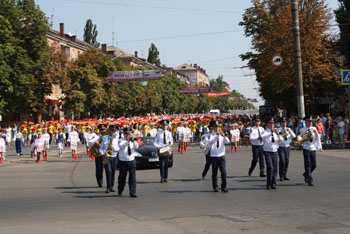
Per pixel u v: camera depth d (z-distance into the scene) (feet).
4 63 122.31
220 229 21.83
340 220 23.45
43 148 71.20
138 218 24.94
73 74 165.78
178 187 38.29
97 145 38.40
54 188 39.70
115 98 191.62
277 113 178.40
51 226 23.08
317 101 129.29
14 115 173.78
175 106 300.81
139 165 54.54
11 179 47.98
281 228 21.83
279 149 41.45
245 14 133.80
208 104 423.23
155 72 146.10
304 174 38.04
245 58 135.85
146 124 114.42
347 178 40.96
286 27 103.91
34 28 142.51
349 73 81.15
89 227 22.71
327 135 88.79
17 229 22.44
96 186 40.98
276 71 105.50
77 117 176.35
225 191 34.71
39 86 151.02
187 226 22.65
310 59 102.63
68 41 215.10
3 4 131.23
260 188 36.52
